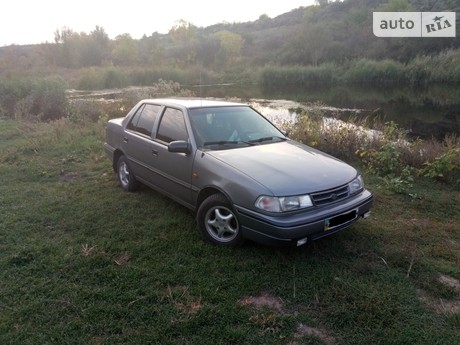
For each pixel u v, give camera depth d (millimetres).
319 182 3730
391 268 3697
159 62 51500
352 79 35281
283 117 12914
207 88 32938
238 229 3799
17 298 3219
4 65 40188
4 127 11406
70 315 3014
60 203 5359
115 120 6285
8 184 6273
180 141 4297
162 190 4977
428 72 31969
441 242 4258
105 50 59031
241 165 3895
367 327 2883
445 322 2980
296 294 3281
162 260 3805
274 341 2760
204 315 2992
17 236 4348
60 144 8953
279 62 48375
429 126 12758
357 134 8352
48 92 14070
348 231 4430
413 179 6496
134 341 2738
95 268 3672
